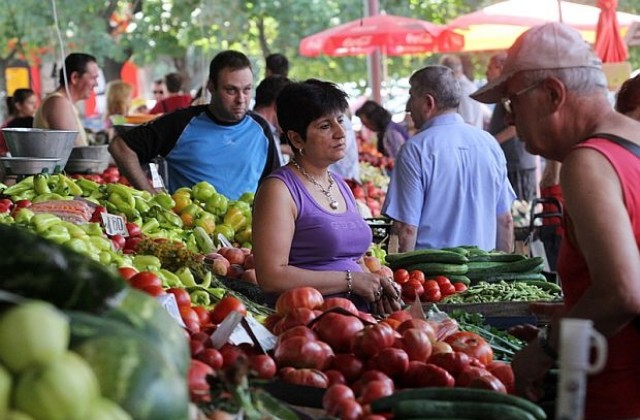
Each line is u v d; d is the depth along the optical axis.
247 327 3.89
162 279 5.56
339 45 17.42
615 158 3.28
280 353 3.81
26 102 13.68
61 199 7.11
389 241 7.36
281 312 4.39
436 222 7.24
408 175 7.20
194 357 3.68
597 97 3.48
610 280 3.16
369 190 12.51
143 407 2.29
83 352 2.30
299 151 5.39
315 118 5.26
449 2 24.00
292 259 5.38
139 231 6.95
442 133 7.23
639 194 3.27
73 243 5.77
